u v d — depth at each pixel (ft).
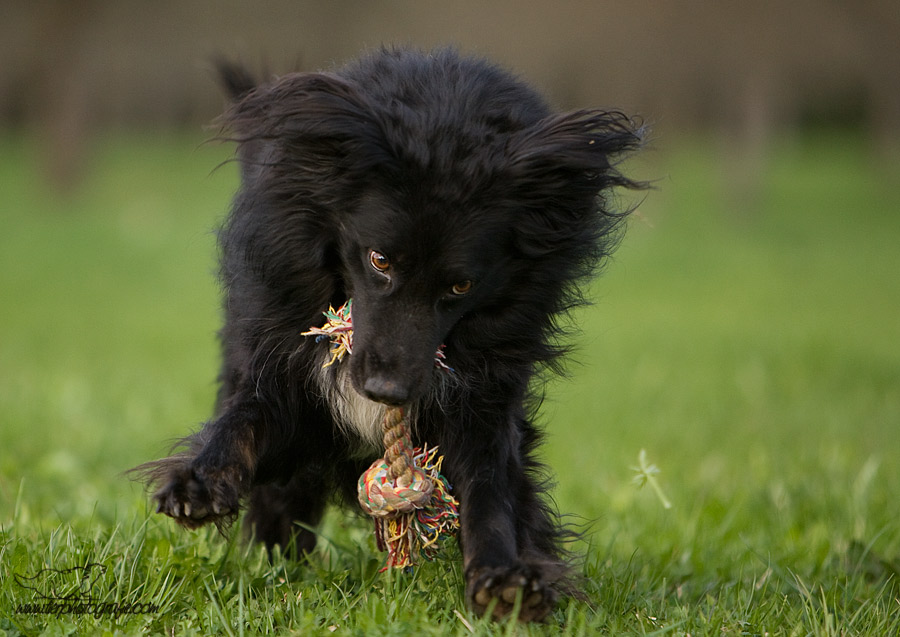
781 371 43.86
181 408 33.55
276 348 15.94
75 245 83.61
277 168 15.53
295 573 16.31
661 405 36.76
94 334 51.60
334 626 13.61
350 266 15.43
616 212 16.78
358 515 17.88
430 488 15.02
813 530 20.84
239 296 16.31
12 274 71.97
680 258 87.45
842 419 34.47
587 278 16.76
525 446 16.76
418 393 14.85
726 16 102.73
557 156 14.82
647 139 16.12
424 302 15.11
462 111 14.99
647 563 18.42
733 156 105.29
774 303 69.51
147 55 104.06
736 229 100.94
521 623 13.50
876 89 115.44
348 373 15.62
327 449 16.93
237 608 14.08
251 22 97.09
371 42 95.04
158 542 16.44
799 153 140.26
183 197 104.12
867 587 17.57
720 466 27.43
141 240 86.63
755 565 18.71
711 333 55.72
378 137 14.58
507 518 15.01
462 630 13.05
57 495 22.50
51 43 102.32
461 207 14.73
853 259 89.92
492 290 15.58
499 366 15.97
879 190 118.73
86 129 104.42
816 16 104.73
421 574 15.96
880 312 66.33
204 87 108.58
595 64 99.91
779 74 105.60
